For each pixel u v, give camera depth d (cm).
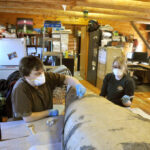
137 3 322
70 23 571
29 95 99
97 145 43
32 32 523
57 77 116
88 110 64
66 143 57
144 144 42
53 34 462
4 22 507
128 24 626
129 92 159
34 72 92
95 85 439
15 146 72
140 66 464
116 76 165
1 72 257
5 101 189
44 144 73
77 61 638
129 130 49
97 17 489
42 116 99
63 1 296
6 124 92
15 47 270
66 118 70
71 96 92
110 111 63
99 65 409
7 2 350
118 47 392
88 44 485
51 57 436
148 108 306
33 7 364
